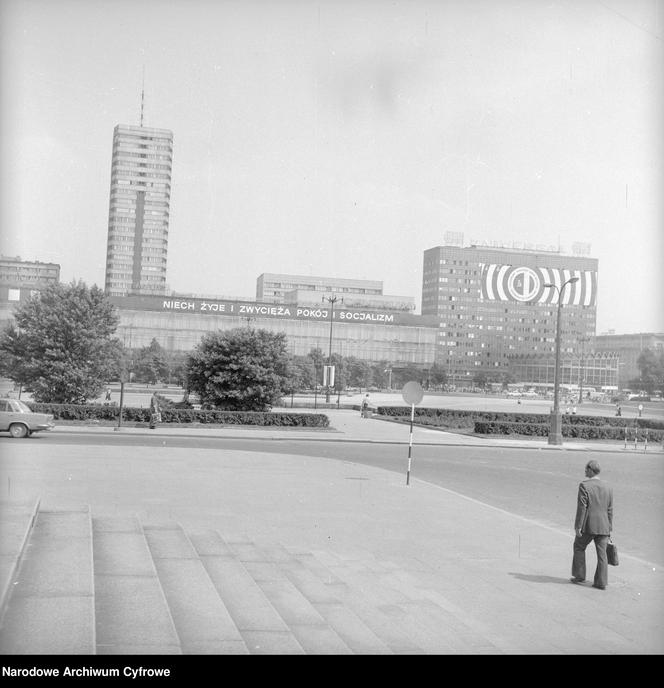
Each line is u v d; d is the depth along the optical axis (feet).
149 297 486.79
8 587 22.75
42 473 61.21
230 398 150.00
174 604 25.13
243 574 31.04
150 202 655.76
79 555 28.53
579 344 629.51
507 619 28.17
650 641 26.35
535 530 48.32
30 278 442.50
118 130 650.84
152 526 39.86
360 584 32.17
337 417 194.80
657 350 552.41
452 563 37.76
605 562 34.35
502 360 631.97
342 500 56.18
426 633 25.52
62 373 140.67
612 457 115.44
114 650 19.83
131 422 130.82
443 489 65.62
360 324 523.70
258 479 65.57
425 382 501.15
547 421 184.96
